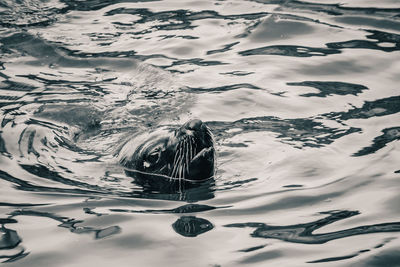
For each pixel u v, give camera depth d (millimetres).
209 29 14477
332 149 9180
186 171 8539
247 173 8680
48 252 6641
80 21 15352
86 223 7340
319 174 8477
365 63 12250
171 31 14477
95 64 13180
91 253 6598
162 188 8500
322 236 6770
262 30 14109
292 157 9008
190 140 8383
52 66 13172
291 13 14953
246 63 12680
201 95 11375
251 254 6445
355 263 6141
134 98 11555
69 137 10266
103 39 14289
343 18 14453
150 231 7059
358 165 8609
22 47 14008
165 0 16547
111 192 8375
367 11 14719
